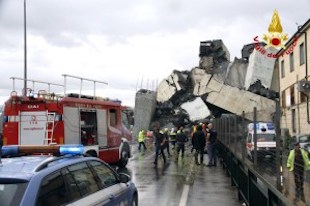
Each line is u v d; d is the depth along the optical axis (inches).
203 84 1935.3
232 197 457.1
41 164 213.0
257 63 1867.6
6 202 186.2
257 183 322.3
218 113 1939.0
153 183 563.5
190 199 446.0
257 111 342.0
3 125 603.5
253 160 349.7
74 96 625.9
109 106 698.8
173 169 732.0
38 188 193.9
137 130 1956.2
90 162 260.1
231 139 590.9
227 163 664.4
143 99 1998.0
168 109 2081.7
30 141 590.9
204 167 767.1
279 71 1421.0
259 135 323.3
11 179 193.5
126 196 296.5
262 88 1846.7
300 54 1155.9
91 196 233.9
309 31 1083.9
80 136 616.4
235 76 2021.4
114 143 711.1
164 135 830.5
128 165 801.6
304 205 198.1
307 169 193.6
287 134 234.8
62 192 209.6
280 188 244.7
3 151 266.1
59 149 256.4
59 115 586.2
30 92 593.6
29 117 594.6
